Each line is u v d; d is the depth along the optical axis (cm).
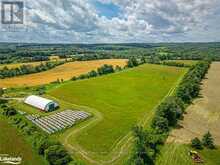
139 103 12262
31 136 7875
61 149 6619
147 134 7688
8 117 9762
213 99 12975
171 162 6806
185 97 12194
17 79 18050
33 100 11694
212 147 7725
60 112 10844
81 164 6500
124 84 16162
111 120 9888
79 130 8850
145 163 6531
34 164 6481
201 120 10031
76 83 16412
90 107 11600
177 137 8369
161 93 14138
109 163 6750
